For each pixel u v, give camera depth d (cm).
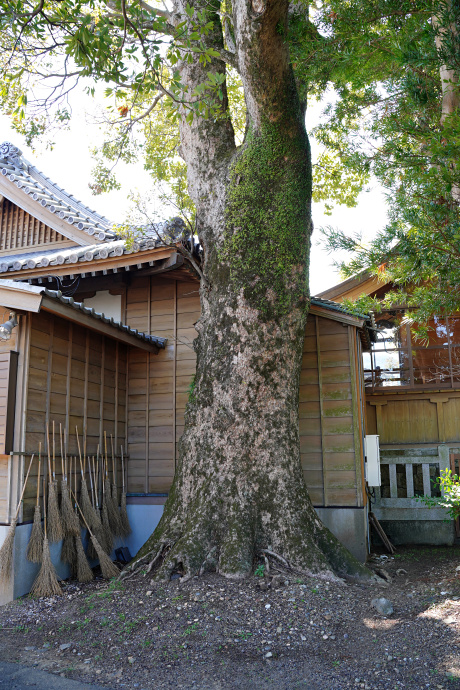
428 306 448
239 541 540
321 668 376
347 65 549
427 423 975
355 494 710
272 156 604
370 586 541
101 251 774
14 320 585
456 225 379
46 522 588
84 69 497
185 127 698
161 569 532
